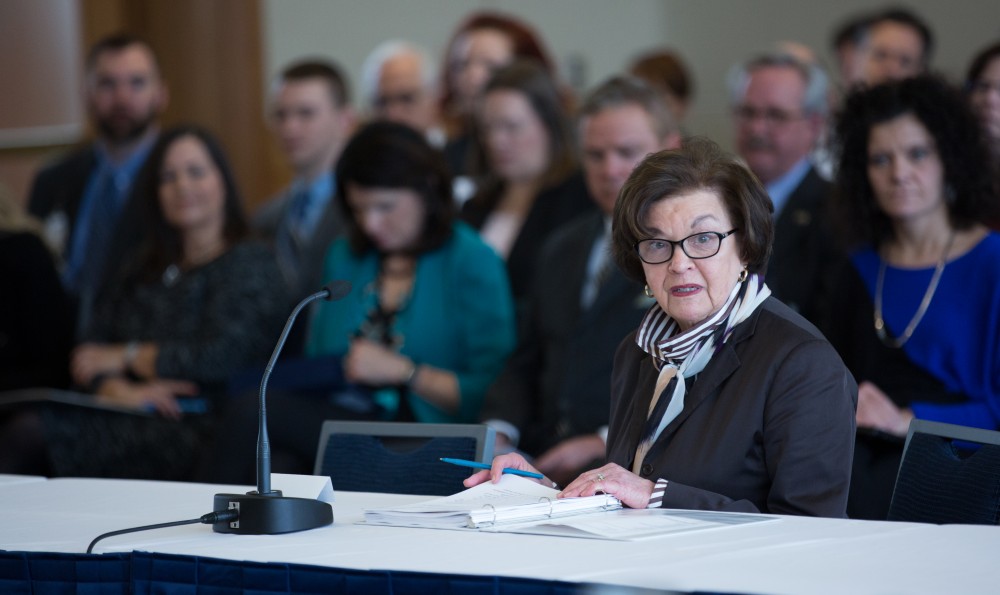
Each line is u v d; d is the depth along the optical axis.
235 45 16.44
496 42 11.98
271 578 3.49
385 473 5.75
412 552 3.62
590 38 17.72
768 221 4.71
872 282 7.72
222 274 9.61
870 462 6.85
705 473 4.59
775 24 16.75
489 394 8.57
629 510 4.33
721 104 17.11
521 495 4.54
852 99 7.75
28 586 3.85
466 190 11.06
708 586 3.03
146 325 9.81
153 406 9.32
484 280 8.90
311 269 10.99
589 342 7.93
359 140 8.98
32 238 10.23
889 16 11.71
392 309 9.00
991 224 7.94
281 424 8.23
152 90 13.03
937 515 4.79
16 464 9.20
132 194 11.80
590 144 8.32
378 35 17.39
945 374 7.35
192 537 4.06
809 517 4.07
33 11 16.39
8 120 16.58
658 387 4.84
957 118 7.40
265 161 16.55
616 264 5.03
